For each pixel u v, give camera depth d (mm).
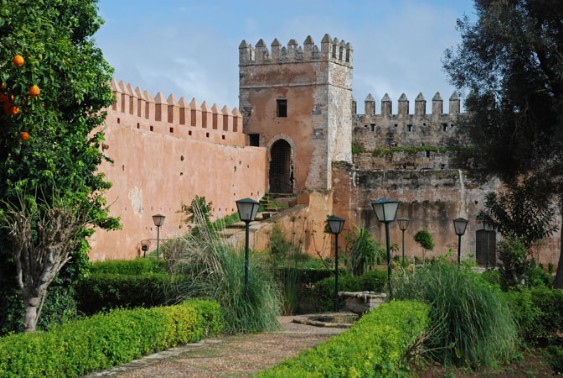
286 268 29125
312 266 36250
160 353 17531
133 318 16891
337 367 11625
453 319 18344
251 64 57219
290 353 17500
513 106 29953
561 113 27500
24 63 15531
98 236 37125
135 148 41188
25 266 16922
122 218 39688
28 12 16188
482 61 29766
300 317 24859
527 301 20906
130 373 15188
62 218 16625
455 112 65188
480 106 30172
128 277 24438
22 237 16359
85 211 18469
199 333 19438
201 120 50938
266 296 21625
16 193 17406
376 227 56250
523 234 29922
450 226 55500
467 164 31906
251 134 57094
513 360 19234
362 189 56312
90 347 15117
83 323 15859
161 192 44031
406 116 66188
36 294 16453
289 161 57844
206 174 48938
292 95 56344
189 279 21922
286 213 51656
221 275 21453
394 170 56125
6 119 16672
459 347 18266
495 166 30484
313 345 18656
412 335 16641
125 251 40000
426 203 55906
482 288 18688
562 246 29062
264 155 56281
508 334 18812
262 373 10695
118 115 42406
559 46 28594
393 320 15812
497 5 28641
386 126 66500
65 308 19625
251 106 57125
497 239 54688
